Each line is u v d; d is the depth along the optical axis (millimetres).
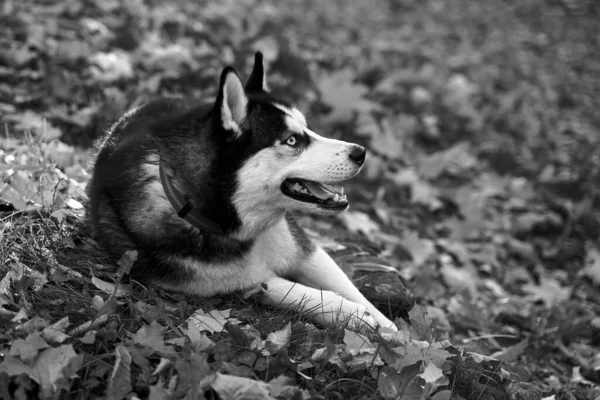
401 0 12852
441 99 8273
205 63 6551
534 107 9031
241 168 3236
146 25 7016
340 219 5445
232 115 3203
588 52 11180
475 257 5855
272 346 2900
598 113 9242
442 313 4504
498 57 10609
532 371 4082
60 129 4918
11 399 2576
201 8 8227
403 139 7234
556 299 5387
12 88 5195
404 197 6414
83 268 3322
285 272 3777
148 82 5781
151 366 2758
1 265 3096
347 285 3742
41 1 6504
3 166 3826
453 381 3092
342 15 11219
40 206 3621
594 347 4719
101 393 2629
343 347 3049
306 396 2693
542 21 12328
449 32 11469
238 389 2609
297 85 7051
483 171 7410
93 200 3545
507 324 4887
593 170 7641
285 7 10547
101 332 2779
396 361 2996
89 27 6348
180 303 3213
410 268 5164
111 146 3777
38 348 2611
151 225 3309
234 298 3508
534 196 7031
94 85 5520
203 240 3322
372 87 8172
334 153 3324
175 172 3295
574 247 6230
